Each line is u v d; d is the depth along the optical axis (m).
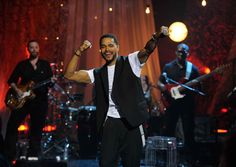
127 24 17.19
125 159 6.88
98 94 6.93
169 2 17.34
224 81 16.39
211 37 17.00
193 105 13.17
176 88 13.04
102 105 6.86
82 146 14.41
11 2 16.77
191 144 13.17
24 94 11.11
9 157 11.09
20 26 16.80
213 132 14.72
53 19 16.97
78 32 17.06
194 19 17.16
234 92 7.89
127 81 6.80
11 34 16.73
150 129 14.38
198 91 12.91
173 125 13.22
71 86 15.42
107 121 6.80
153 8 17.36
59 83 15.16
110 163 6.70
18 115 11.27
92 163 13.00
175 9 17.31
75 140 15.01
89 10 17.09
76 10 17.09
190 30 17.16
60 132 14.62
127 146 6.81
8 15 16.75
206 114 16.02
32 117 11.31
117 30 17.14
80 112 14.49
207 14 17.05
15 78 11.40
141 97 6.86
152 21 17.27
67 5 17.02
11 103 11.18
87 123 14.47
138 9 17.27
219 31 16.92
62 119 14.64
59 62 16.92
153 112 14.51
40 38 16.91
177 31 14.12
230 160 3.06
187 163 12.88
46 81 11.28
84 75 7.05
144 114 6.78
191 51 17.09
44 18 16.91
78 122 14.52
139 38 17.20
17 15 16.80
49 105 15.06
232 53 16.78
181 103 13.09
